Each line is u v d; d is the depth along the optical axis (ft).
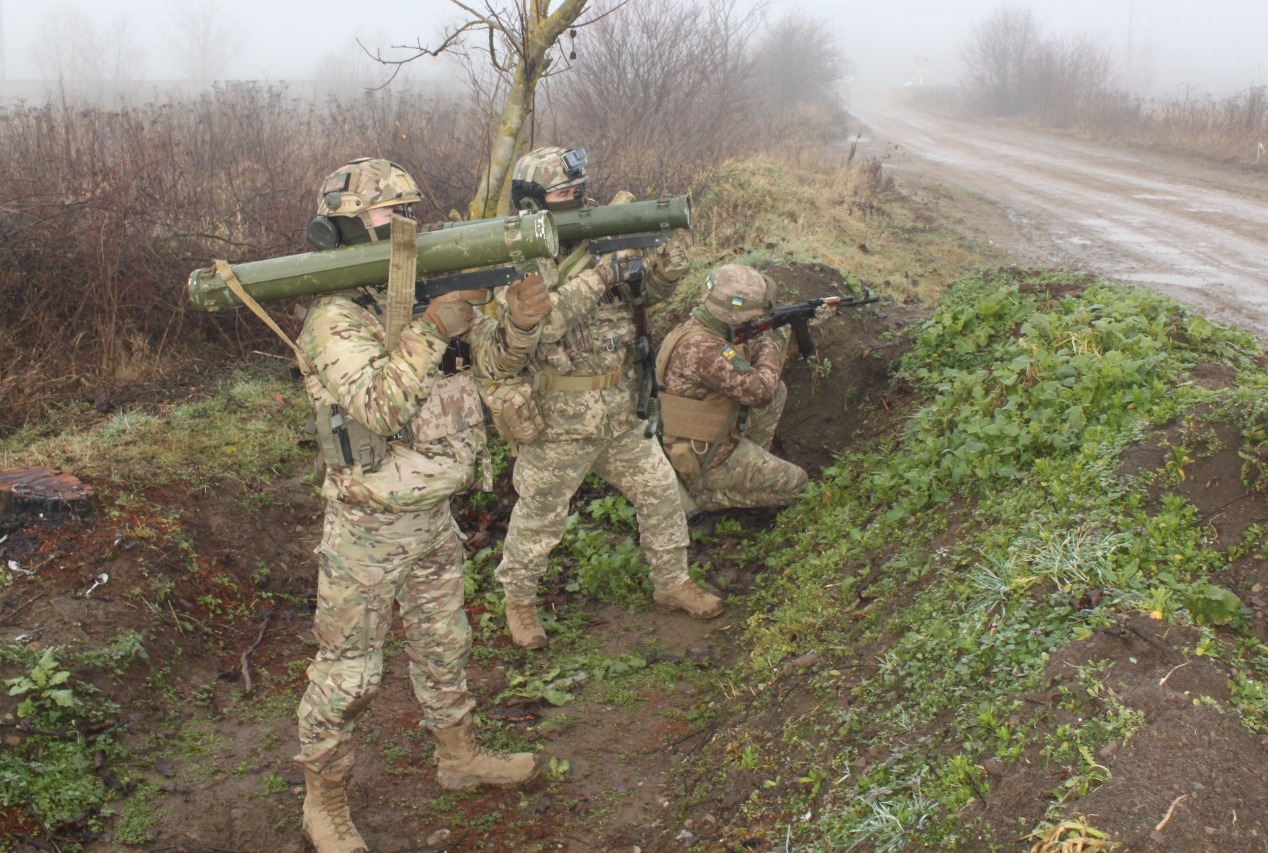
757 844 8.66
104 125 32.24
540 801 10.39
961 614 9.82
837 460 16.38
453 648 10.01
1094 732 7.63
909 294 27.20
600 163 37.01
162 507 14.14
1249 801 6.92
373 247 8.50
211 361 22.15
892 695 9.41
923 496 12.85
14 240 21.09
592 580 14.70
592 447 12.82
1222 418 11.01
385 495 8.89
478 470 9.73
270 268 8.61
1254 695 7.79
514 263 8.45
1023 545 10.19
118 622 11.87
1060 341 14.15
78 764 10.05
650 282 12.76
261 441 17.34
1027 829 7.20
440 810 10.33
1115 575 9.26
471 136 37.42
